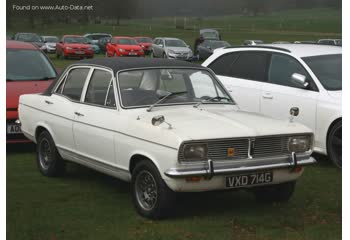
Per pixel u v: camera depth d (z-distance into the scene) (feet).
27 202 19.56
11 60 30.86
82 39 115.75
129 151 17.94
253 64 28.45
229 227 16.96
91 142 19.94
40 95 23.89
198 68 21.17
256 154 17.21
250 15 380.78
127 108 18.81
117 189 21.39
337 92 24.95
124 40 116.57
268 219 17.80
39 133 23.89
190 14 338.75
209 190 16.72
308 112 25.34
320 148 25.17
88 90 20.86
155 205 17.11
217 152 16.60
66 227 16.89
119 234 16.24
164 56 114.52
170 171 16.15
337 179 23.02
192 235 16.17
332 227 17.08
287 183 18.88
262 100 27.25
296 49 27.58
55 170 22.90
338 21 332.39
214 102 20.22
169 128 16.70
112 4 203.31
